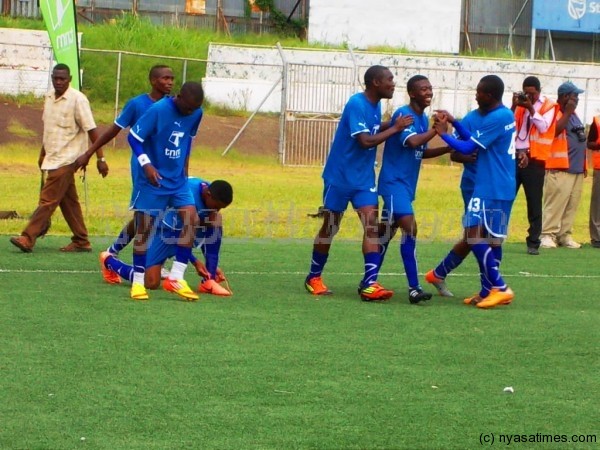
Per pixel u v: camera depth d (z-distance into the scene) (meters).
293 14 103.75
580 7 98.75
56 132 29.06
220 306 22.28
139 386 15.76
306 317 21.34
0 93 77.19
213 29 101.81
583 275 29.00
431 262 30.62
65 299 22.36
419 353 18.41
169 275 23.00
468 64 87.25
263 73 85.25
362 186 23.39
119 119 25.77
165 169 22.86
